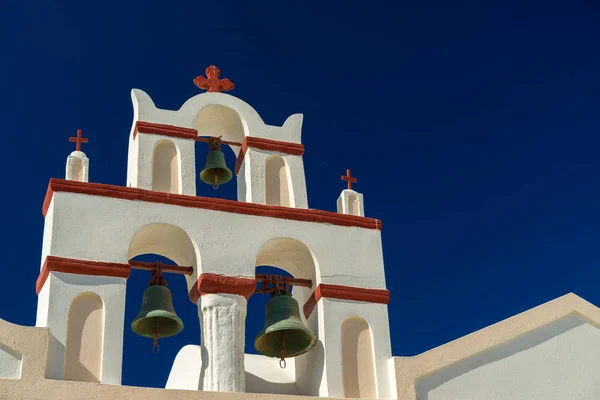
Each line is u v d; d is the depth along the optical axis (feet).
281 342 43.04
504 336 42.78
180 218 42.24
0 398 35.42
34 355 36.78
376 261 44.45
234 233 42.73
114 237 40.78
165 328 43.27
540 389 42.19
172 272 42.86
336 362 41.39
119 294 39.68
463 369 41.83
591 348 43.83
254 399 38.14
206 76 49.70
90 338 38.65
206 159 48.19
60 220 40.47
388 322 42.96
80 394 36.29
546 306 44.06
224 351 40.11
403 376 40.91
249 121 47.44
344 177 47.57
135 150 44.93
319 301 42.78
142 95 46.03
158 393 37.09
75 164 43.11
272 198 46.09
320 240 44.01
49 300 38.68
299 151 47.42
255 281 41.86
